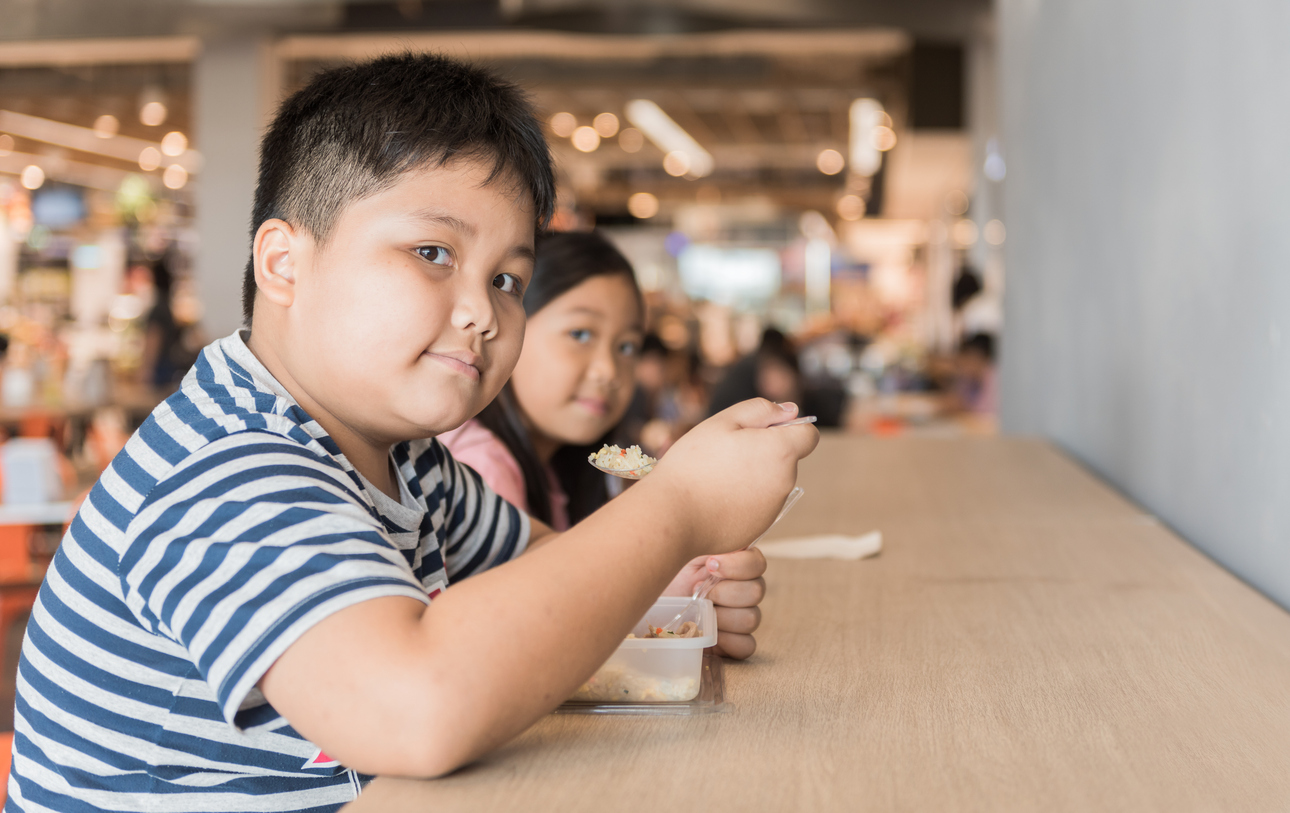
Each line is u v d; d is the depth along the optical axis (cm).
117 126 1383
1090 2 215
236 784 67
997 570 122
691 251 2373
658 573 62
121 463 67
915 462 219
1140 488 174
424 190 66
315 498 61
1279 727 70
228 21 796
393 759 54
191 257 1552
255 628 55
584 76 1055
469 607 56
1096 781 60
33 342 859
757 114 1355
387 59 74
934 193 1206
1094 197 211
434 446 90
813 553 130
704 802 57
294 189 69
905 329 1752
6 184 1636
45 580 69
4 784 111
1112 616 101
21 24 794
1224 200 127
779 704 74
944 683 80
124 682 65
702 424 72
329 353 67
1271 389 111
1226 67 125
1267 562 112
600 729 69
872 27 700
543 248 143
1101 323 206
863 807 56
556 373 142
